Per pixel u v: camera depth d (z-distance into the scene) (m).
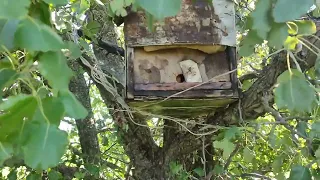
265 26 0.87
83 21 2.03
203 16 1.69
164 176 2.36
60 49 0.70
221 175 2.51
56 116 0.69
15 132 0.71
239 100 1.80
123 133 2.42
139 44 1.67
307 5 0.75
